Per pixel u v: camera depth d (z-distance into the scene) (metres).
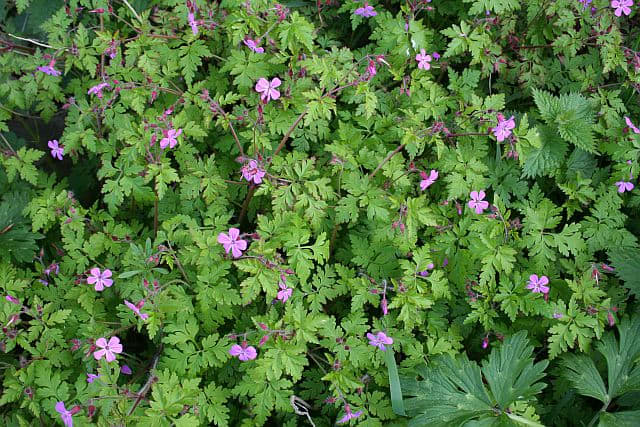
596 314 0.66
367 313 0.70
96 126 0.72
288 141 0.71
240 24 0.67
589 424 0.65
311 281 0.69
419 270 0.65
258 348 0.65
